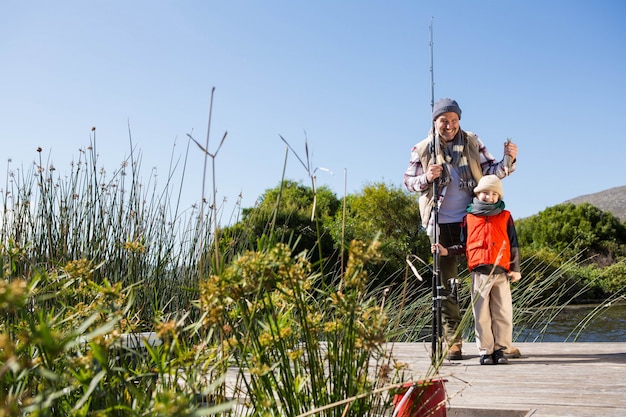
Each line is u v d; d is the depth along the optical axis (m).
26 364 0.93
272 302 1.55
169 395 1.01
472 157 4.23
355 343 1.44
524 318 6.64
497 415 2.72
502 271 3.95
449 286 4.21
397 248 20.59
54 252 3.73
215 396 1.48
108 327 1.00
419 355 4.27
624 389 3.08
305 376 1.48
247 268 1.29
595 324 12.35
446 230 4.25
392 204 23.56
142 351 1.65
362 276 1.34
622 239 32.56
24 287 0.89
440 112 4.20
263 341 1.43
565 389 3.12
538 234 33.09
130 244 1.64
